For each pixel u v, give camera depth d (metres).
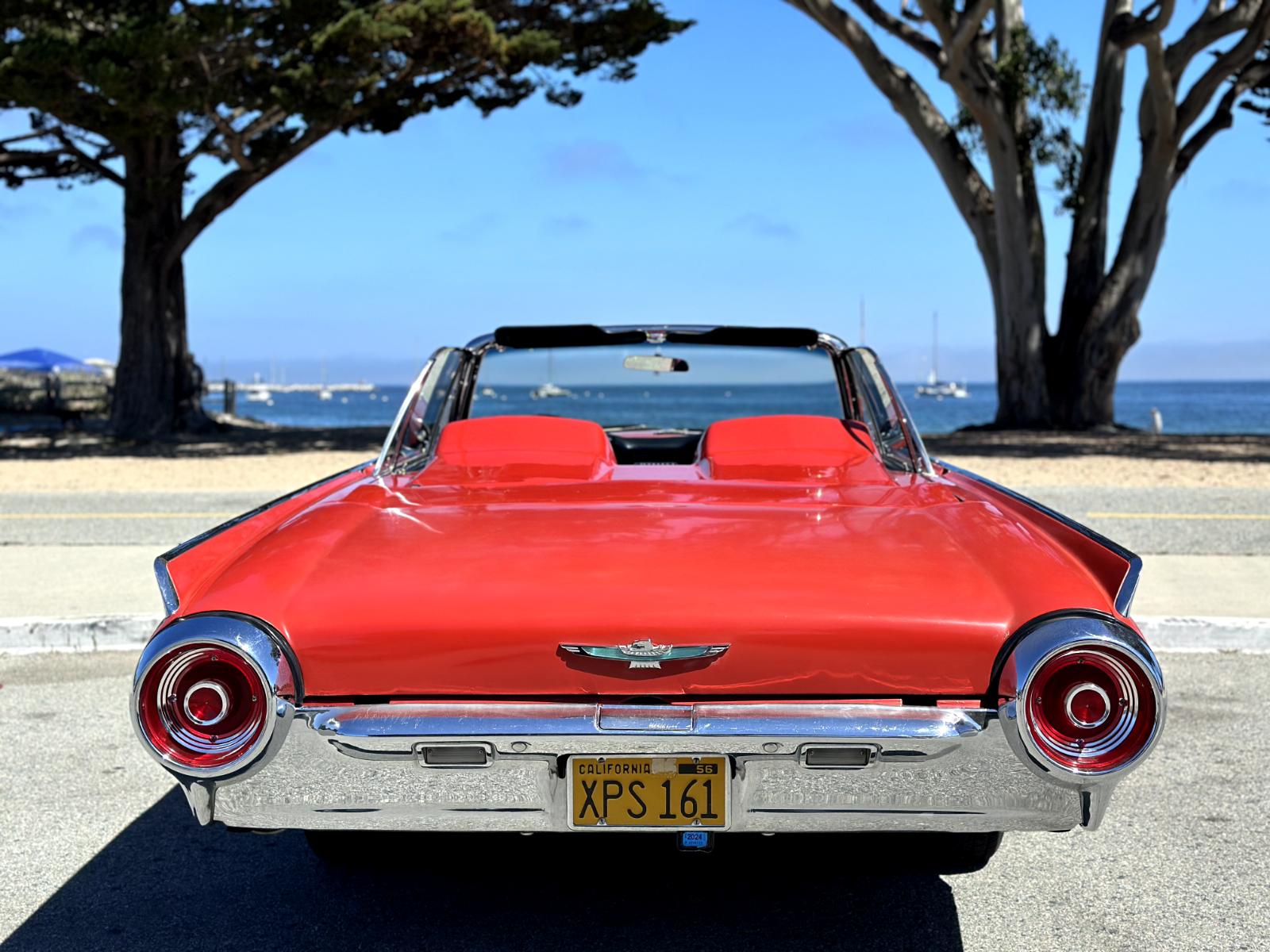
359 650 1.98
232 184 23.08
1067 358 22.45
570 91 23.00
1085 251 22.33
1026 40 20.61
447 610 2.01
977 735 1.92
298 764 1.97
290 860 2.89
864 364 3.37
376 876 2.78
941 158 22.11
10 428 27.16
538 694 1.99
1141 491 9.82
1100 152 22.17
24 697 4.36
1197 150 21.50
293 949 2.40
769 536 2.37
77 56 15.89
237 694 1.97
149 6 17.78
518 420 3.20
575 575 2.12
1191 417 75.00
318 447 18.92
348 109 19.58
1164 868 2.77
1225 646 4.98
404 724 1.94
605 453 3.19
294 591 2.09
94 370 40.44
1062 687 1.91
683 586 2.07
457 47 18.92
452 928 2.49
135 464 14.92
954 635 1.95
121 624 5.14
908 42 21.31
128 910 2.60
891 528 2.42
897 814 1.96
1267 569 6.41
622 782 1.98
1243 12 19.16
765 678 1.97
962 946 2.38
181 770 1.94
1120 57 21.97
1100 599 2.02
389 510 2.63
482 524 2.47
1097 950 2.36
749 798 1.97
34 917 2.56
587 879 2.74
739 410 3.79
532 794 1.98
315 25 17.80
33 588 6.06
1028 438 19.19
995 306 22.73
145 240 23.39
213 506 9.46
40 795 3.34
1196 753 3.61
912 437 3.11
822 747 1.92
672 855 2.88
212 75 18.48
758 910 2.57
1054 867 2.79
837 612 1.98
